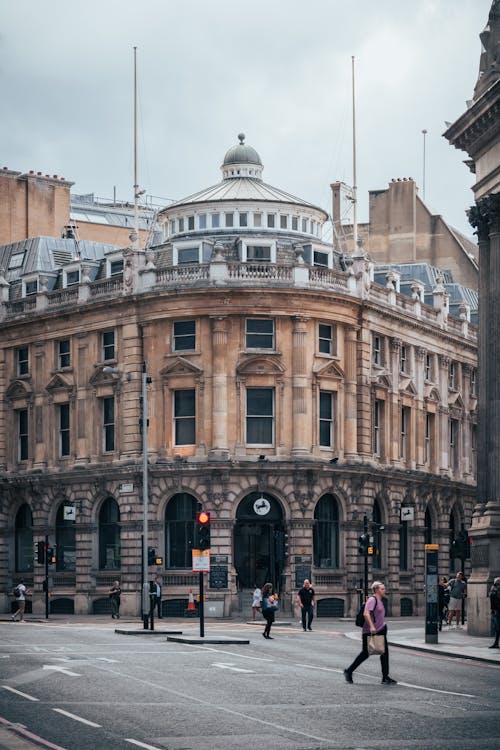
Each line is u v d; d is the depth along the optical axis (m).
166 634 57.53
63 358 91.50
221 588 81.19
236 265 83.75
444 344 99.88
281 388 83.31
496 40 57.47
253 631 62.38
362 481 85.94
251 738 25.64
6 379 95.06
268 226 90.94
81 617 83.00
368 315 88.38
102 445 87.94
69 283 92.50
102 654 44.81
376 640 35.12
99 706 30.08
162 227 95.62
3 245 108.69
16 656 43.56
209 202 91.12
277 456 82.88
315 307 84.06
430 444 98.31
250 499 83.12
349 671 35.53
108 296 87.75
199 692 32.94
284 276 83.94
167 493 83.44
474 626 55.88
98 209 133.12
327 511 85.06
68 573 88.94
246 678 36.47
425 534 96.50
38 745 24.55
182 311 83.62
